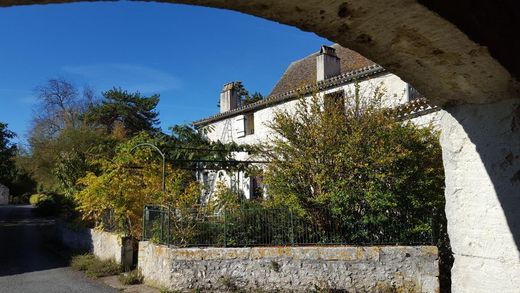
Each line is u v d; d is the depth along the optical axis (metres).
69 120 39.34
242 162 13.47
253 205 10.40
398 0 2.25
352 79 13.95
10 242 18.75
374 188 9.31
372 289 8.54
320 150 9.62
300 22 2.49
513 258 2.89
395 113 10.47
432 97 3.28
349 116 10.05
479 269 3.08
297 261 8.67
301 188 9.84
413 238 9.27
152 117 42.81
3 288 9.84
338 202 9.34
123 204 11.79
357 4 2.29
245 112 19.34
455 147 3.30
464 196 3.22
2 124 32.34
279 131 10.40
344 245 9.16
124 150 13.52
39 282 10.41
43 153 30.39
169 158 13.61
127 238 11.54
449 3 2.33
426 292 8.50
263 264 8.70
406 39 2.61
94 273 10.96
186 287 8.64
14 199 48.09
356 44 2.73
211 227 9.52
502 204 2.98
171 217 9.56
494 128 3.04
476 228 3.12
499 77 2.79
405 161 9.51
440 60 2.76
